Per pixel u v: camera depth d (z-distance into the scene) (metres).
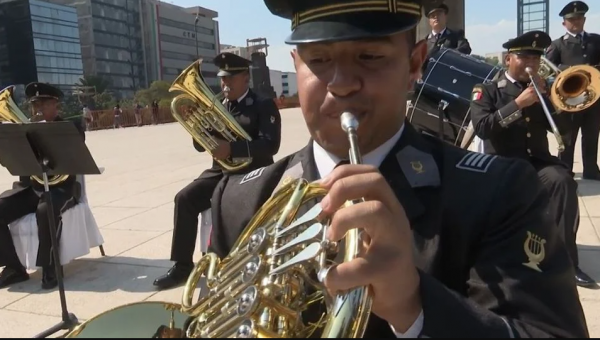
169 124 32.03
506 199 1.29
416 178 1.36
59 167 3.99
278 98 42.16
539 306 1.16
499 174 1.34
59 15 76.31
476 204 1.30
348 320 1.01
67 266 5.11
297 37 1.29
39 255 4.67
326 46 1.28
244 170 4.55
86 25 85.06
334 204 1.04
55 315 4.11
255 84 21.45
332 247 1.09
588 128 7.12
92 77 70.38
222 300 1.21
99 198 7.93
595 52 7.14
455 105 4.73
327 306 1.13
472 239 1.28
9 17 72.50
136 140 18.67
